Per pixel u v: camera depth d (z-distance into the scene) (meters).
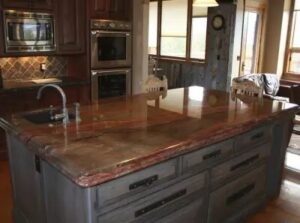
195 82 7.82
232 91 3.58
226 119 2.35
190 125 2.18
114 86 4.71
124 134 1.96
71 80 4.29
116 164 1.52
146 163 1.62
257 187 2.72
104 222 1.56
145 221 1.77
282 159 3.00
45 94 3.95
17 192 2.36
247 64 7.28
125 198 1.63
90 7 4.28
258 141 2.57
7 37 3.61
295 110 2.87
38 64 4.36
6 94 3.63
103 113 2.44
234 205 2.47
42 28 3.89
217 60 7.07
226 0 6.57
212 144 2.06
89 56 4.36
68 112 2.39
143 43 4.92
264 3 7.18
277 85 6.68
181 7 7.89
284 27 7.27
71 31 4.18
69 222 1.71
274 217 2.77
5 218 2.66
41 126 2.09
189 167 1.96
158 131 2.03
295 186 3.38
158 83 3.53
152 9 8.78
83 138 1.87
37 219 2.11
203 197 2.13
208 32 7.16
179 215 1.97
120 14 4.64
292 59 7.44
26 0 3.71
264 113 2.56
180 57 8.20
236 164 2.37
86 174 1.42
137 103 2.82
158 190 1.79
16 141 2.18
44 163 1.85
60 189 1.73
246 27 6.96
